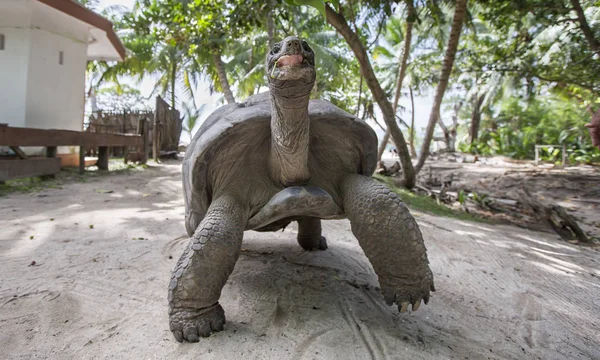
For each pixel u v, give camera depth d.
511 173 14.68
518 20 9.63
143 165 11.77
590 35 9.34
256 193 2.45
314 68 1.93
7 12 8.80
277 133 2.17
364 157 2.70
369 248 2.22
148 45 19.50
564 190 11.66
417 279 2.17
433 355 2.04
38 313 2.27
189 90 22.17
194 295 2.01
